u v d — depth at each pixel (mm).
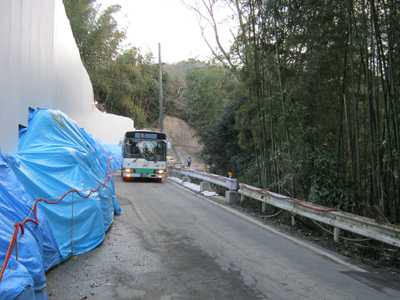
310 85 7578
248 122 10398
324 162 7168
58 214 5215
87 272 4625
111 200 7914
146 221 7828
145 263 5020
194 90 25656
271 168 9484
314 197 7133
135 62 40969
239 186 10680
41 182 5508
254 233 7051
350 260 5492
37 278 3584
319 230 7496
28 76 7082
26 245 3719
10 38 6066
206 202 10836
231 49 11195
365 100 7902
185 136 48031
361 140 8023
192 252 5598
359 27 6801
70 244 5281
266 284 4340
